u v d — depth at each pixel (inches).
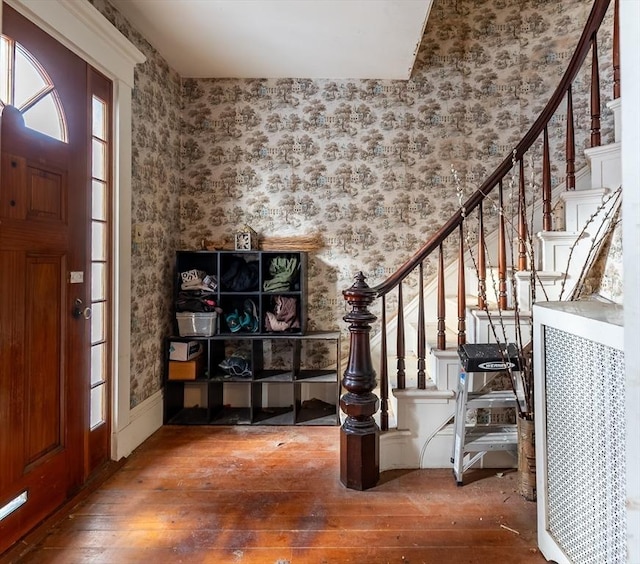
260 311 117.7
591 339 47.2
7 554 62.0
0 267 62.0
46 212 71.8
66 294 77.0
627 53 27.2
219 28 100.7
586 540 49.4
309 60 118.3
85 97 82.3
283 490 80.7
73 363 79.2
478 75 131.0
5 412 62.7
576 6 125.3
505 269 92.7
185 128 131.0
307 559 61.4
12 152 64.0
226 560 61.2
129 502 76.7
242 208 132.0
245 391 129.4
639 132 26.2
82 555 62.4
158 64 114.2
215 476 86.4
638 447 26.2
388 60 118.0
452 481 83.7
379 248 132.0
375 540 65.5
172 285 123.7
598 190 87.2
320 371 126.3
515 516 71.7
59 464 74.5
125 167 94.7
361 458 80.6
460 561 60.9
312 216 132.2
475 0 131.3
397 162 131.6
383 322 91.0
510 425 86.3
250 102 131.1
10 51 64.0
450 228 91.4
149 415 107.7
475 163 130.8
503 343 86.4
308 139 131.6
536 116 128.6
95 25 81.6
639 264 26.1
